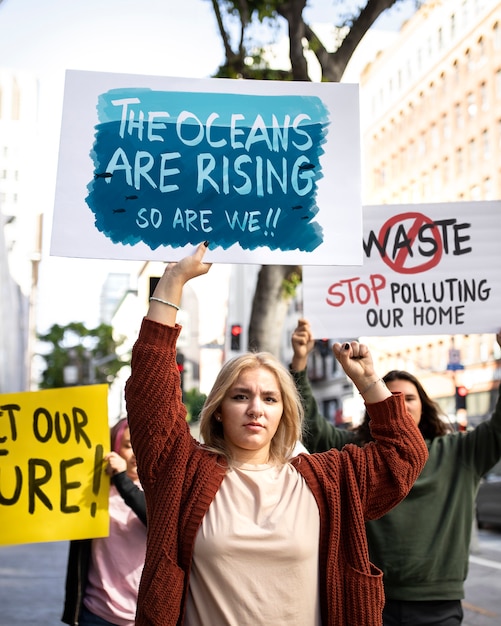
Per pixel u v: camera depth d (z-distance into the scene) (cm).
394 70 5438
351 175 321
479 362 3897
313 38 1162
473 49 4491
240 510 250
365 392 271
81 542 418
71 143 312
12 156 11319
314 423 409
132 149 314
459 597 375
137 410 253
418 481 379
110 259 306
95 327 6494
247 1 1116
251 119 322
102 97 317
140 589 246
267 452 270
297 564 245
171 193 313
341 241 316
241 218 314
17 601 879
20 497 422
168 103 320
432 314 450
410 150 5250
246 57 1161
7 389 4559
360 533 255
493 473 1648
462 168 4650
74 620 409
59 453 427
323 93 326
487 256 451
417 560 369
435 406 418
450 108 4744
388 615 372
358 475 262
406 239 455
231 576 242
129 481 413
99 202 309
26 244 9844
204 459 259
